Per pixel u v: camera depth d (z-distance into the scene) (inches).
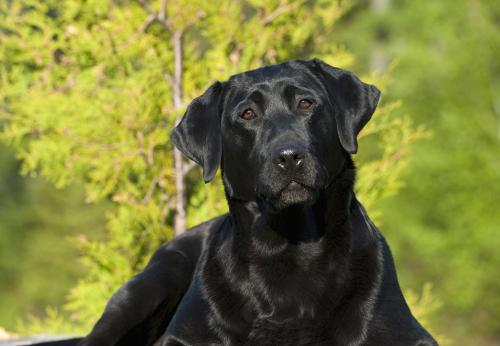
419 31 1295.5
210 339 303.9
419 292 1254.3
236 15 506.0
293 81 302.0
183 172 498.0
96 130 483.8
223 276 307.7
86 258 512.4
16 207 1445.6
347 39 1478.8
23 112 500.7
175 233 501.4
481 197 1190.9
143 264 508.4
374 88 318.7
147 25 501.7
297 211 293.0
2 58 510.0
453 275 1213.1
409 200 1226.0
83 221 1379.2
